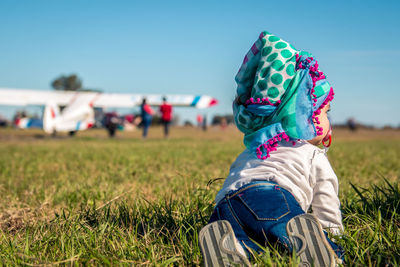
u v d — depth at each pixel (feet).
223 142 53.47
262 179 6.61
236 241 5.64
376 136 109.29
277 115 6.85
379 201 9.53
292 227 5.61
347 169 19.47
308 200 6.87
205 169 19.65
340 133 137.69
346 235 7.14
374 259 6.61
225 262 5.54
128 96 77.10
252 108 7.01
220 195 6.97
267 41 7.16
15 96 74.79
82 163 24.47
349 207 9.50
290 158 6.82
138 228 8.78
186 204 10.52
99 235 7.88
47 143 51.39
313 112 7.05
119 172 19.08
